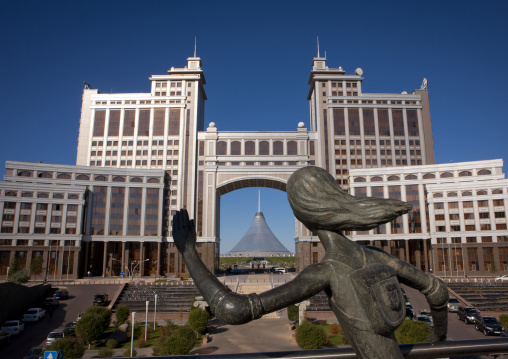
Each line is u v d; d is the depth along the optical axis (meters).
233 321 2.10
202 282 2.31
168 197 81.00
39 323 36.50
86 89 88.06
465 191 69.12
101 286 52.59
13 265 60.34
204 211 79.75
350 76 88.56
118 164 83.94
